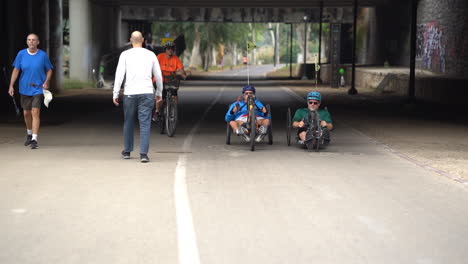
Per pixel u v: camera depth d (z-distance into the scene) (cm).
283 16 6147
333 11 6100
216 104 2511
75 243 566
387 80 3572
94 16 4772
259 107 1225
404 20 4669
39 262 514
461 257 532
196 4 5438
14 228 616
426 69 4000
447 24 3531
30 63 1159
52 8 3328
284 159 1067
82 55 4503
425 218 666
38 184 830
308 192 791
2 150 1150
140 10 6100
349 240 580
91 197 752
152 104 1026
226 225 629
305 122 1177
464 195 786
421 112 2181
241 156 1098
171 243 566
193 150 1173
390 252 545
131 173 915
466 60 3164
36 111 1169
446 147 1259
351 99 2931
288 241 576
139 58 1020
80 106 2380
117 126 1620
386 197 769
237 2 5231
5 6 2708
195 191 788
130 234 595
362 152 1169
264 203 726
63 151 1143
